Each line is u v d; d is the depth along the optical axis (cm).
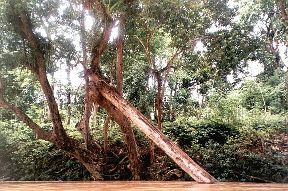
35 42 1088
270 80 2042
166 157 1512
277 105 2002
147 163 1533
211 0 1295
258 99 2044
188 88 2133
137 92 1648
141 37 1341
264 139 1656
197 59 1398
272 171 1477
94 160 1336
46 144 1661
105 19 1042
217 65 1400
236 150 1575
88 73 1053
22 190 290
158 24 1227
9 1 962
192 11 1238
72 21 1105
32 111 1895
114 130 1684
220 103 1833
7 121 1845
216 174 1516
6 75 1145
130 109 920
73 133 1669
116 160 1524
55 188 318
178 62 1479
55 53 1115
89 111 1312
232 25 1327
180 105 2095
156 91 1625
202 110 2025
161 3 1156
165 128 1753
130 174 1464
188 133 1722
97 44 1066
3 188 343
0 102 1160
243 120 1847
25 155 1666
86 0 1046
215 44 1330
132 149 1267
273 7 1357
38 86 1798
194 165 732
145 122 868
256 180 1484
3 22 1009
